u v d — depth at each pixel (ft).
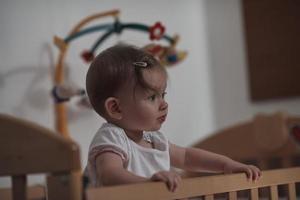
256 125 5.34
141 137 3.05
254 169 2.80
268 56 6.31
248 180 2.76
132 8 6.19
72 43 5.55
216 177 2.56
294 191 3.05
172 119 6.31
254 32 6.46
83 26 5.53
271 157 5.24
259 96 6.36
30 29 5.27
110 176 2.47
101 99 2.89
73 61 5.53
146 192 2.21
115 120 2.89
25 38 5.22
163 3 6.49
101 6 5.90
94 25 5.78
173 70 6.43
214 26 6.91
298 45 6.04
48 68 5.34
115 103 2.84
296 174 3.07
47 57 5.35
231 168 2.93
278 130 5.21
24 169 2.33
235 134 5.47
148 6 6.34
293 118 5.18
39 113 5.21
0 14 5.08
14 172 2.34
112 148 2.67
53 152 2.29
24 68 5.17
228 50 6.74
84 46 5.65
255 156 5.33
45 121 5.24
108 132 2.77
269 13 6.32
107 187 2.08
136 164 2.82
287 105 6.13
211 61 6.91
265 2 6.37
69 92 4.83
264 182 2.84
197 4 6.90
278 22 6.24
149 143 3.10
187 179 2.41
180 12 6.66
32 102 5.18
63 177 2.28
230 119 6.66
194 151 3.19
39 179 5.08
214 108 6.82
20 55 5.16
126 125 2.88
